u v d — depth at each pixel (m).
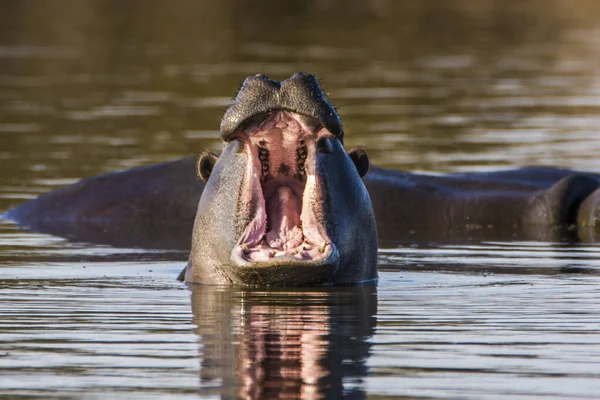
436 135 73.31
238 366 24.59
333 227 33.88
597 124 78.44
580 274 37.72
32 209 53.12
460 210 51.62
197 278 35.84
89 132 74.06
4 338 27.48
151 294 33.66
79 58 116.31
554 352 25.83
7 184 58.06
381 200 52.12
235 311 30.83
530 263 40.47
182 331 28.22
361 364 24.72
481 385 23.03
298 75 31.78
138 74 104.25
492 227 50.75
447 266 39.78
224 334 27.83
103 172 60.28
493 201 51.66
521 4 179.00
